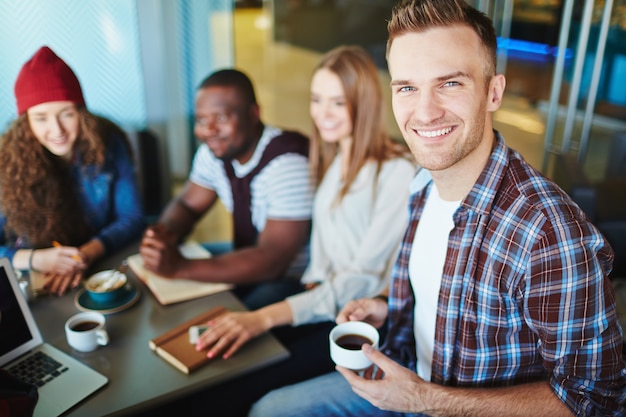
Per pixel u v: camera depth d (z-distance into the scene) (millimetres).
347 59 1803
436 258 1245
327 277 1859
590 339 1013
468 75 1025
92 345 1356
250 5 9828
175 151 3408
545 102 5020
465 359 1173
